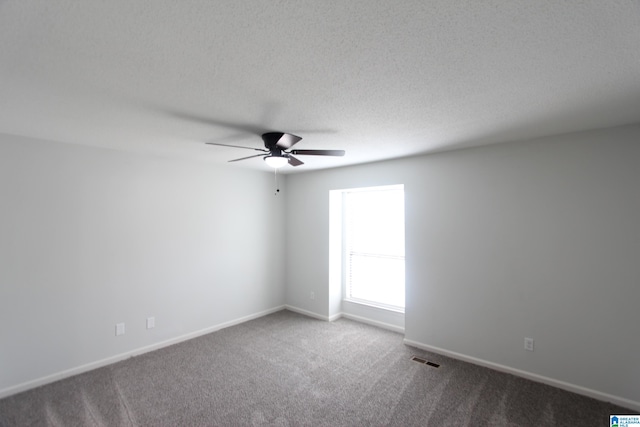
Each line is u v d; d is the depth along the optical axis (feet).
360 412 8.04
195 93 6.03
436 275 11.58
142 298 11.56
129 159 11.25
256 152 11.18
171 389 9.09
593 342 8.62
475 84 5.72
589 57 4.76
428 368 10.38
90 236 10.34
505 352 10.09
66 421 7.66
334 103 6.59
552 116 7.50
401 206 14.28
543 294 9.41
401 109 6.97
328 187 15.20
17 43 4.27
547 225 9.35
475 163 10.70
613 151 8.34
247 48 4.48
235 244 14.70
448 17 3.78
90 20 3.80
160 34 4.11
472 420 7.70
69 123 7.84
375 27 3.99
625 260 8.20
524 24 3.92
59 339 9.68
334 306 15.56
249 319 15.28
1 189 8.75
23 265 9.07
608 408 8.13
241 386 9.26
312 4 3.53
